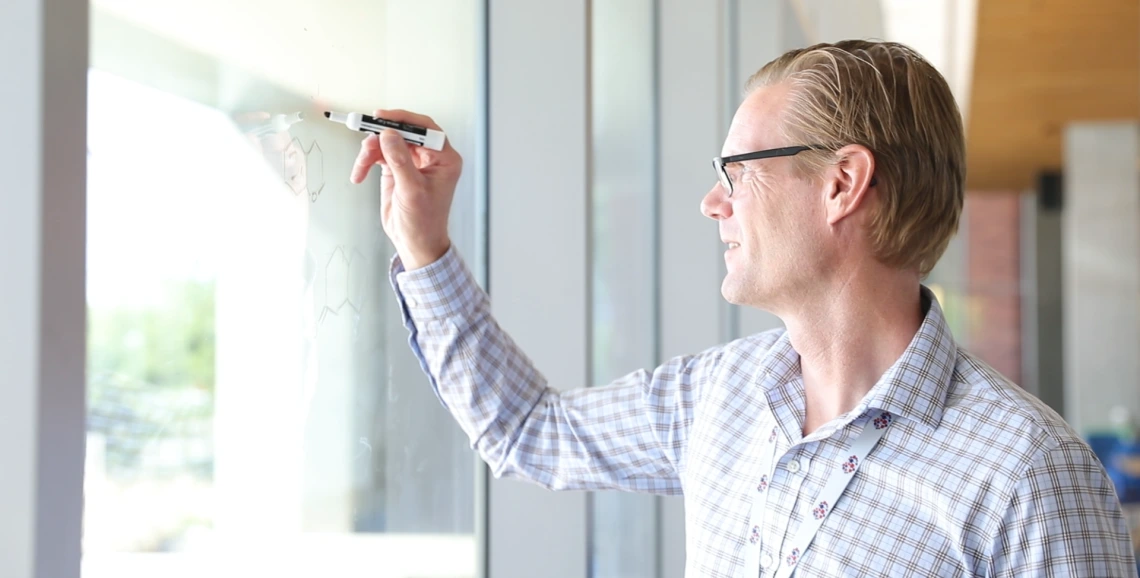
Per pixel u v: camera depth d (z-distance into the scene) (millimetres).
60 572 732
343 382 1262
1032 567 955
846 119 1096
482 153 1625
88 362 839
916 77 1119
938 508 1006
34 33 706
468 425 1376
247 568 1062
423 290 1299
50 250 717
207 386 985
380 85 1323
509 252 1618
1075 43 5121
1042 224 12000
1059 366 11906
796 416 1136
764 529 1104
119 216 862
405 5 1381
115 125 852
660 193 2744
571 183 1597
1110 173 7906
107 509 866
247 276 1043
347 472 1271
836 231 1108
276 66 1083
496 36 1611
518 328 1614
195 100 950
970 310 12570
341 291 1255
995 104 7051
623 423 1343
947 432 1040
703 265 2723
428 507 1506
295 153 1128
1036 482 964
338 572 1254
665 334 2754
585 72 1589
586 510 1649
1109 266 7941
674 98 2727
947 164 1124
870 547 1032
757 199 1135
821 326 1128
